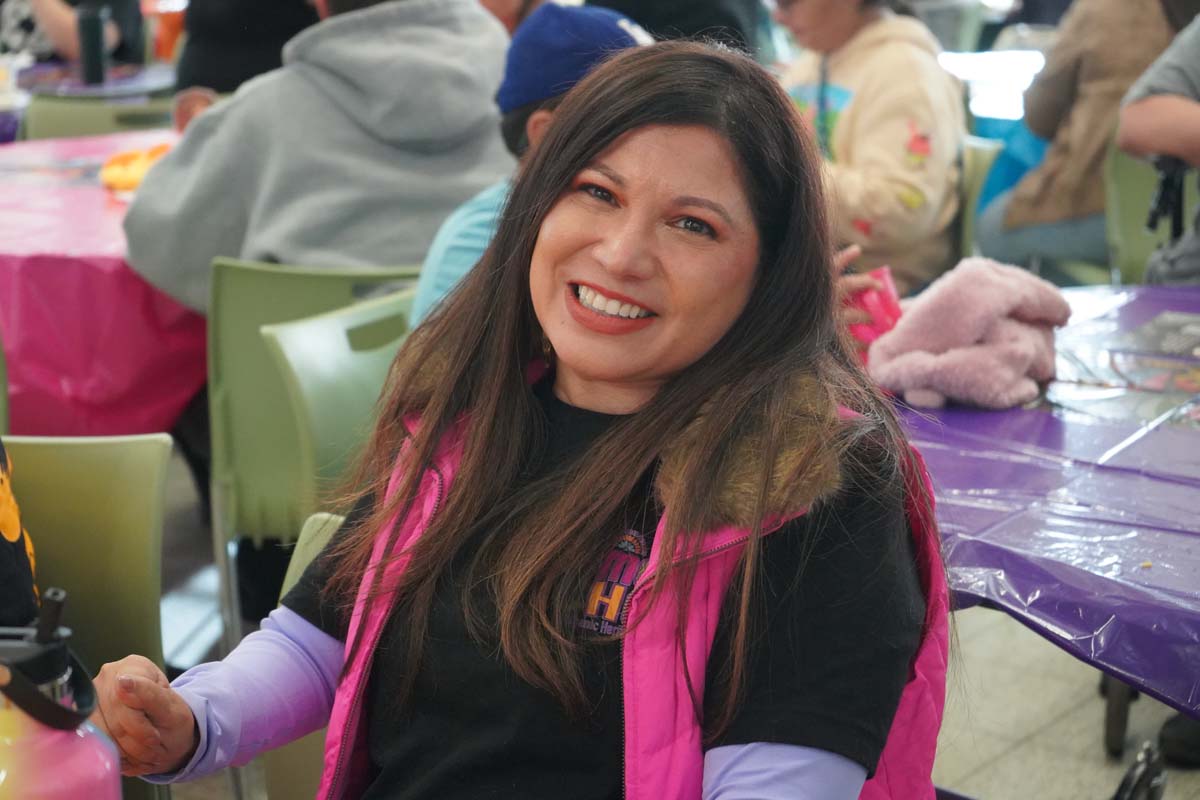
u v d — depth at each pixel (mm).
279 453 2984
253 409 2977
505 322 1447
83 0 6801
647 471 1349
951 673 1696
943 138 3711
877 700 1211
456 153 3379
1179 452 1934
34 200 3951
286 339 2477
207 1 4953
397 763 1380
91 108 5621
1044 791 2676
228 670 1435
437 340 1521
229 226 3326
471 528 1380
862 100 3719
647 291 1312
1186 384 2248
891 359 2205
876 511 1268
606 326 1338
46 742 889
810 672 1221
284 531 3018
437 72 3248
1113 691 2750
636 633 1258
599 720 1280
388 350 2668
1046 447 1967
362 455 1587
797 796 1181
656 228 1304
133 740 1284
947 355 2154
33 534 1786
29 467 1786
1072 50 4082
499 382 1441
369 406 2586
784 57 5836
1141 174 3893
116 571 1765
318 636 1498
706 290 1308
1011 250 4293
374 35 3279
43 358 3410
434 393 1493
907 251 3811
